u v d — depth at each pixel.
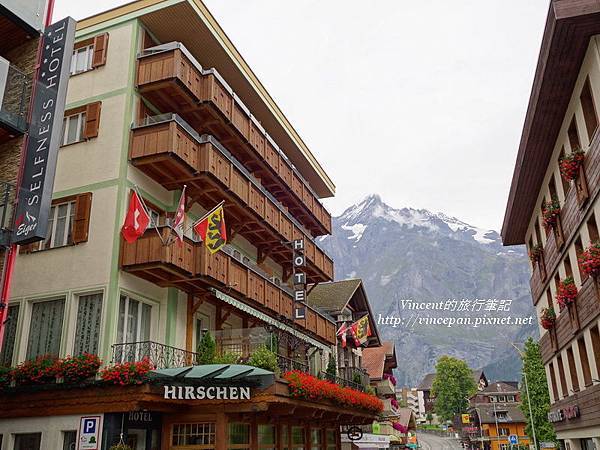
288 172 26.81
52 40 14.56
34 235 12.61
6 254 12.99
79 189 17.73
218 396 15.56
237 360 17.88
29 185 13.23
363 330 31.28
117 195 17.11
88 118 18.38
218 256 18.47
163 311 17.97
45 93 13.97
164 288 18.20
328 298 37.38
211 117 20.33
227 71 22.69
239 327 23.19
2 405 15.81
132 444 15.48
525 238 31.64
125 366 14.70
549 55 16.02
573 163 16.89
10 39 14.77
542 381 61.91
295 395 17.59
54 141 13.46
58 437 14.98
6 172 13.63
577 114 17.36
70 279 16.72
